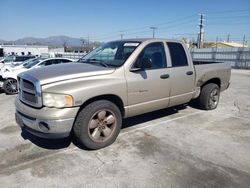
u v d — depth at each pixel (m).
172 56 5.03
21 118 3.85
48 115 3.43
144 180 3.14
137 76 4.29
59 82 3.56
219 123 5.38
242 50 29.36
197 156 3.79
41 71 3.91
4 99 8.24
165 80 4.77
